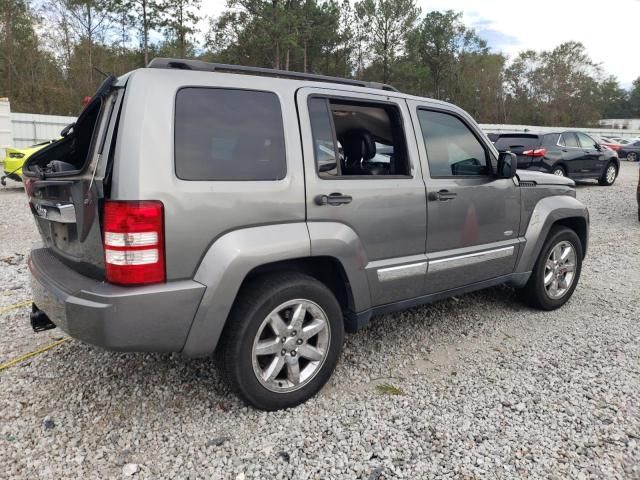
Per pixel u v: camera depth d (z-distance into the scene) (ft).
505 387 10.62
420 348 12.58
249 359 9.04
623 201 39.45
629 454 8.45
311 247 9.38
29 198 11.02
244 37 119.75
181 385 10.53
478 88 179.22
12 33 119.34
